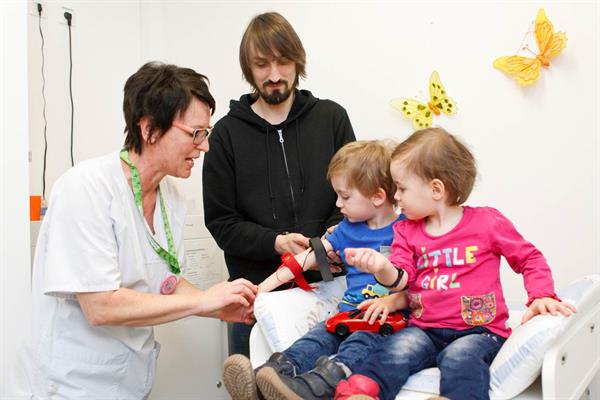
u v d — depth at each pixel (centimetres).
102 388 112
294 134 150
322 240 131
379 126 186
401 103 178
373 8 185
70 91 214
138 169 115
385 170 123
